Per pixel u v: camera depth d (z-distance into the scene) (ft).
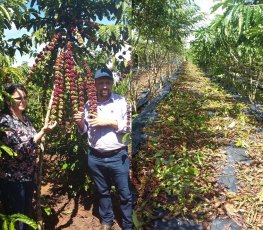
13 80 8.72
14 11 8.00
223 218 11.24
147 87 37.65
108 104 9.07
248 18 13.99
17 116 8.02
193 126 20.40
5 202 8.20
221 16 15.26
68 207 10.18
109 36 8.47
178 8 22.84
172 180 13.26
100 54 8.68
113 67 9.08
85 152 10.15
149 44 29.17
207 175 14.24
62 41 8.38
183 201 11.92
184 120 21.33
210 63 42.11
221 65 38.24
